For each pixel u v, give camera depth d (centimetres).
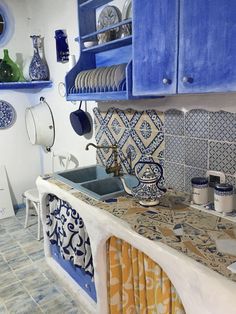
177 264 104
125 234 129
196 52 110
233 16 96
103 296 159
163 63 125
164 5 120
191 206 151
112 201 163
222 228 126
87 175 238
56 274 226
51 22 285
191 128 160
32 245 273
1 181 341
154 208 151
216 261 102
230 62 100
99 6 205
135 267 134
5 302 199
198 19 108
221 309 89
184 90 118
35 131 312
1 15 316
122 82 161
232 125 140
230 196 138
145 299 132
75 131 255
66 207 190
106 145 233
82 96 197
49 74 307
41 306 194
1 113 335
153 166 190
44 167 360
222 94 141
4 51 312
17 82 303
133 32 139
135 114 197
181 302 112
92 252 160
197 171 162
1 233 299
